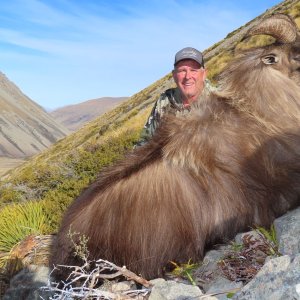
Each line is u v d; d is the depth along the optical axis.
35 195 5.83
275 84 1.79
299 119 1.79
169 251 1.62
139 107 18.88
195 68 2.14
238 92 1.83
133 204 1.67
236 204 1.62
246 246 1.43
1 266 2.77
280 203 1.64
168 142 1.72
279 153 1.68
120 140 5.67
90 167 5.29
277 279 0.98
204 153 1.66
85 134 22.95
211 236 1.64
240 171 1.64
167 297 1.19
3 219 3.41
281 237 1.28
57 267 1.81
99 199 1.76
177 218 1.62
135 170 1.74
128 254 1.66
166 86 19.92
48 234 3.08
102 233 1.70
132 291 1.30
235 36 19.83
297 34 1.94
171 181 1.65
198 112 1.76
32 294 2.27
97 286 1.70
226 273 1.33
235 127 1.71
